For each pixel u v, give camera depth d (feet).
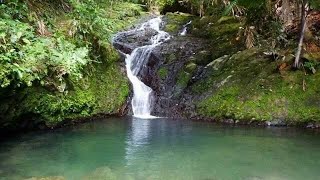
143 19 45.06
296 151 20.16
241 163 18.22
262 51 31.01
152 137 23.17
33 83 22.31
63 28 27.27
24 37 21.34
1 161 18.02
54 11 29.22
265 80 28.40
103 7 39.58
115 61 32.32
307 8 27.68
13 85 20.20
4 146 20.59
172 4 50.11
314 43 29.94
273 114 26.66
